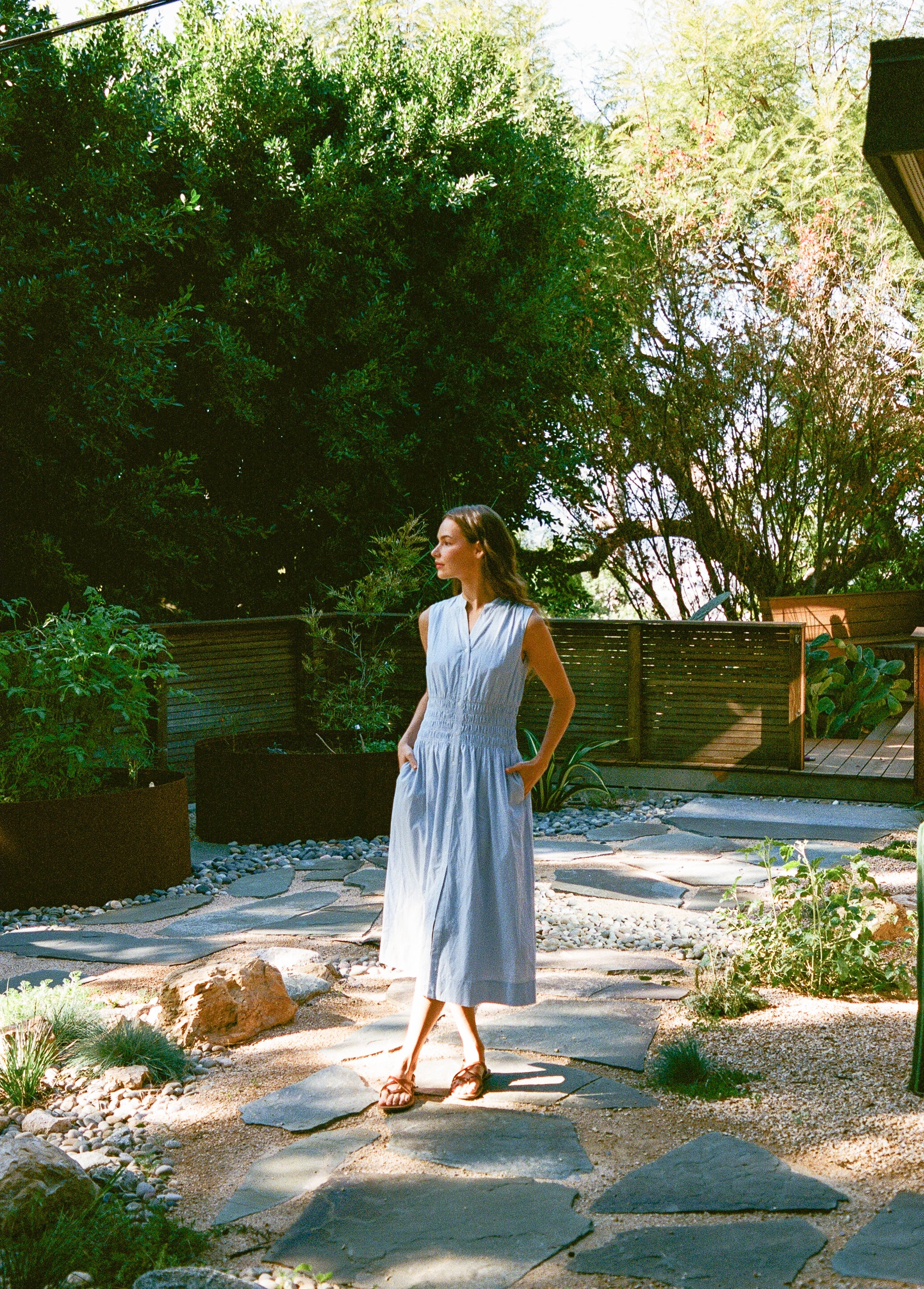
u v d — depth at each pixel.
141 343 8.16
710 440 11.70
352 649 8.75
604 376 11.98
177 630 7.66
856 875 4.72
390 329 10.06
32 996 3.87
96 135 8.16
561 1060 3.60
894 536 12.88
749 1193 2.73
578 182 11.98
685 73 15.06
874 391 11.45
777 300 11.96
